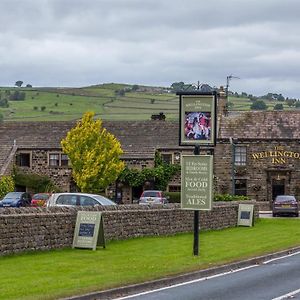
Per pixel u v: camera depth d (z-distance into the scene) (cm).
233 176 6769
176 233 3606
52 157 7100
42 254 2516
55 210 2720
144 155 6975
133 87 18312
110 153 6625
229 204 4347
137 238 3244
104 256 2503
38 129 7419
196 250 2638
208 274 2231
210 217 3997
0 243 2380
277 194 7050
